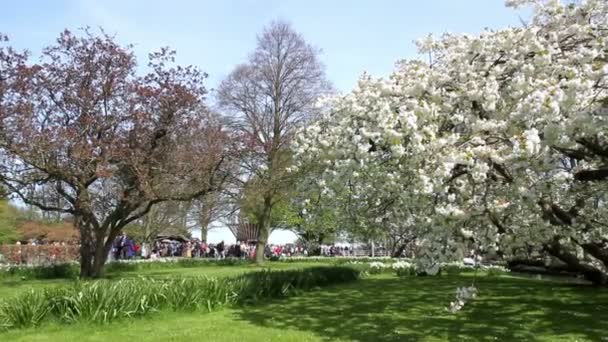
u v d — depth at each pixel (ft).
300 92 94.99
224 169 60.70
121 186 57.26
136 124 54.44
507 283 47.44
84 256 57.62
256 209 92.84
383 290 44.16
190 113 57.62
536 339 24.72
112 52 54.90
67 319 27.68
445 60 26.12
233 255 119.75
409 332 26.50
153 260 82.02
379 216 33.78
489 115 23.72
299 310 33.47
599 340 24.31
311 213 33.47
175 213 109.91
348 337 25.30
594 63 22.57
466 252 24.45
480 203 24.57
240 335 25.54
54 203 61.41
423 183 22.09
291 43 96.63
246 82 96.53
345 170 24.94
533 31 23.38
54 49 54.44
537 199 23.89
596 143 24.20
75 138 50.93
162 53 57.06
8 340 24.64
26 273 58.75
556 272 53.11
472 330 26.86
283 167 81.41
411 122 22.00
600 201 32.76
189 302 32.24
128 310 29.09
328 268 51.93
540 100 20.30
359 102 26.55
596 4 23.81
